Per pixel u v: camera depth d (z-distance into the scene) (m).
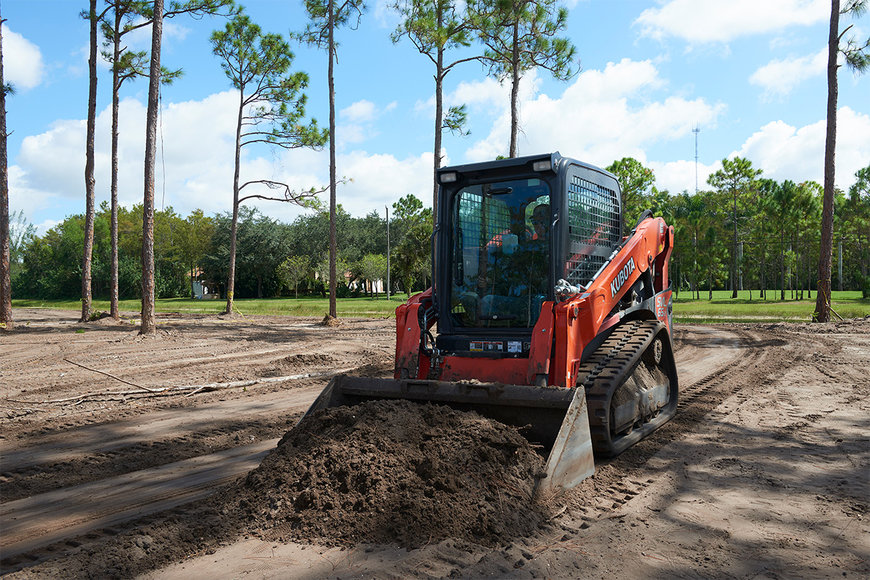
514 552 3.22
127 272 72.38
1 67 17.69
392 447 4.08
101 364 11.15
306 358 11.58
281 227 75.81
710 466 4.92
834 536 3.53
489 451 4.07
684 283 72.12
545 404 4.43
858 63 17.91
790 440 5.72
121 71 22.28
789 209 50.81
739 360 11.38
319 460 4.04
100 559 3.20
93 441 5.89
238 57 24.19
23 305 52.78
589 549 3.31
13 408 7.30
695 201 65.12
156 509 4.09
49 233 79.94
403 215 77.56
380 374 10.15
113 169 22.59
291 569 3.09
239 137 25.28
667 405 6.70
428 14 17.72
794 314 25.59
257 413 7.16
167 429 6.37
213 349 13.72
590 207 5.69
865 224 65.00
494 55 18.48
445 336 5.62
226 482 4.67
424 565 3.07
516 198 5.42
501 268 5.46
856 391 8.15
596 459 5.04
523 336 5.27
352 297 75.06
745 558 3.23
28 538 3.64
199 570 3.10
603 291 5.27
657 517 3.83
